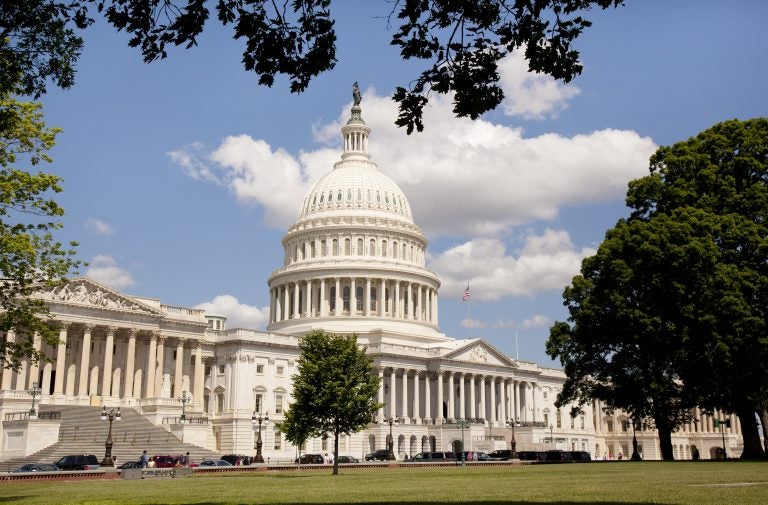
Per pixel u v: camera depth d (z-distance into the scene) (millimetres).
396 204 174875
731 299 69125
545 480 47000
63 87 29969
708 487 34844
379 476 62062
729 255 73938
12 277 40906
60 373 102750
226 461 90625
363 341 152250
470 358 155000
